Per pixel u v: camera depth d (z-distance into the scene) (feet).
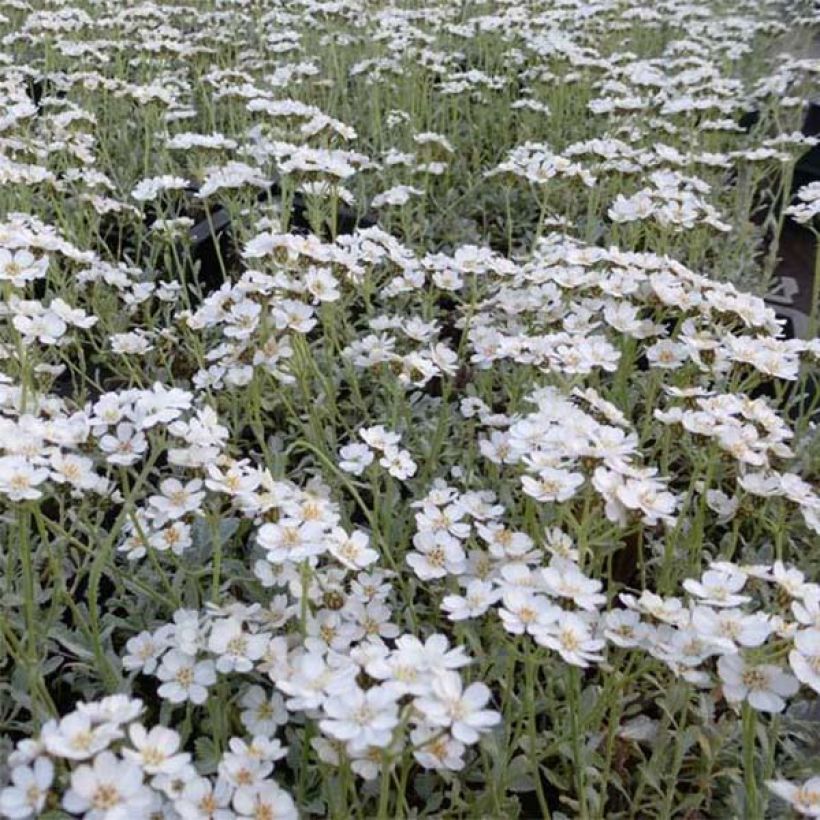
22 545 0.91
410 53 2.77
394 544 1.27
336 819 0.83
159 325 1.94
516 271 1.53
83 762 0.70
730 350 1.25
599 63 2.79
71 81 2.43
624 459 1.00
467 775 1.02
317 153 1.64
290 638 0.92
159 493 1.35
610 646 1.09
